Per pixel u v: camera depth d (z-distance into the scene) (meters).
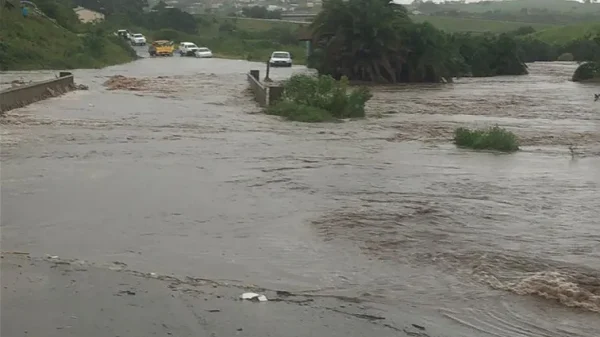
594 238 8.98
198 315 6.10
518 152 17.11
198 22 128.75
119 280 6.93
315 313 6.25
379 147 17.19
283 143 17.31
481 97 36.84
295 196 11.06
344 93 25.06
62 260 7.52
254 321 6.01
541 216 10.16
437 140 18.94
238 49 95.12
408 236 8.84
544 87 46.25
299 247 8.25
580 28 110.75
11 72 48.62
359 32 50.72
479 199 11.22
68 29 77.25
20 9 64.69
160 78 44.06
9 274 6.98
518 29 129.12
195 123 21.11
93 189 11.19
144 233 8.70
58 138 16.95
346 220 9.57
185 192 11.13
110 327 5.79
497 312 6.37
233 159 14.56
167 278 7.05
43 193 10.80
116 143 16.39
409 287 6.98
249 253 7.98
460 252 8.20
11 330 5.68
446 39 55.50
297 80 26.30
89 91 33.12
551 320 6.20
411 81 52.81
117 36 81.88
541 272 7.50
